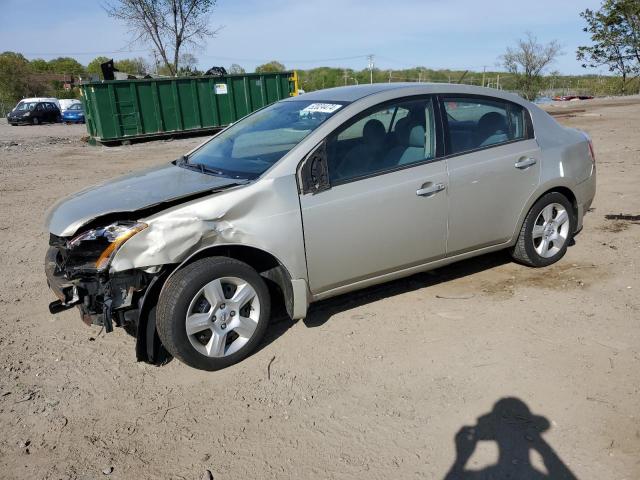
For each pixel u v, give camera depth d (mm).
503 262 5469
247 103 21359
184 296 3531
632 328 4066
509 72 45188
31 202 9305
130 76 20891
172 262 3502
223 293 3707
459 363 3727
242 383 3621
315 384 3574
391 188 4125
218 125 20953
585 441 2943
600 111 21391
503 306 4527
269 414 3297
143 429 3211
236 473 2840
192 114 20375
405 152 4289
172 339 3551
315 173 3883
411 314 4457
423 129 4391
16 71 57750
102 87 18531
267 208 3730
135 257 3451
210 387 3598
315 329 4273
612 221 6668
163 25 30578
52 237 4012
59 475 2869
